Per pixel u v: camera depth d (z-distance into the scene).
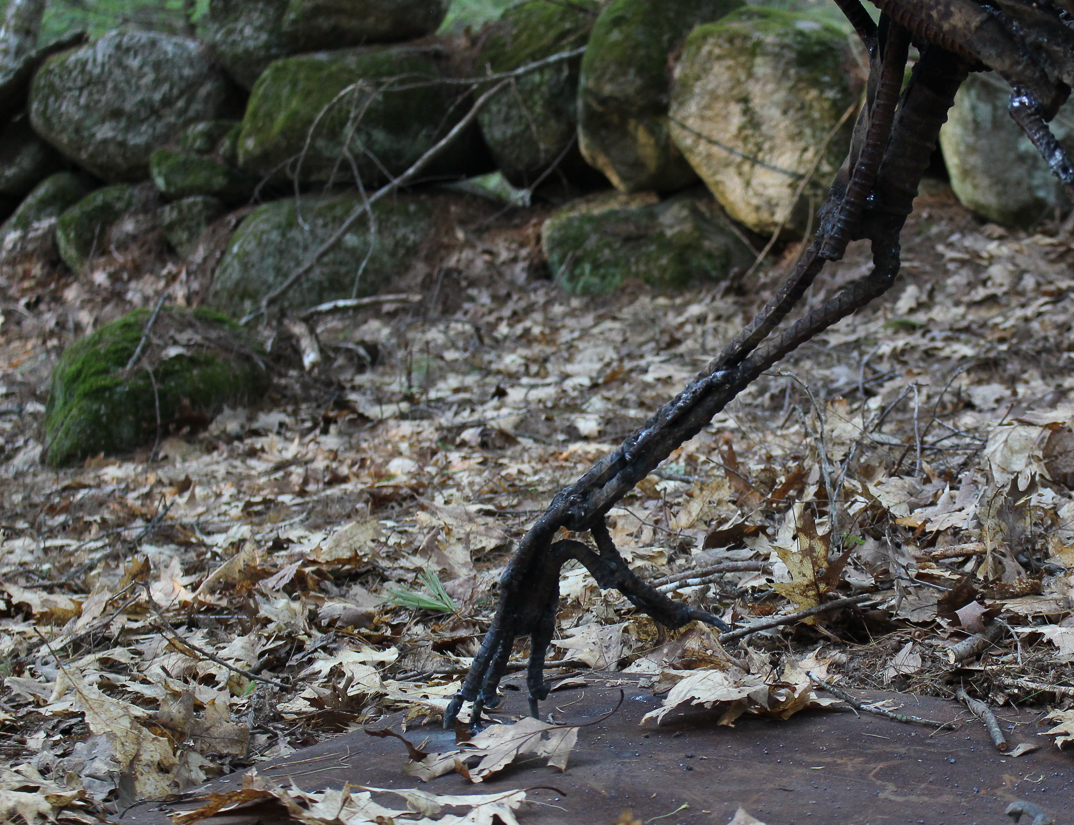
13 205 9.78
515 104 7.88
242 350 5.96
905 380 4.72
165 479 4.71
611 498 1.83
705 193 7.48
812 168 6.46
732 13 7.24
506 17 8.34
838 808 1.62
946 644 2.23
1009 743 1.82
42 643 2.93
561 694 2.22
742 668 2.20
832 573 2.35
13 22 9.87
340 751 2.03
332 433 5.23
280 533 3.71
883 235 1.73
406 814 1.67
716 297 6.66
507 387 5.61
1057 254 5.86
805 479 3.26
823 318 1.78
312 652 2.68
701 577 2.72
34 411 6.20
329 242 7.01
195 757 2.04
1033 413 3.40
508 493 3.92
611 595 2.76
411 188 8.34
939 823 1.55
